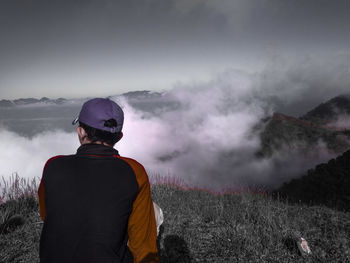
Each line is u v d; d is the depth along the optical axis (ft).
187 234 12.24
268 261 9.98
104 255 3.22
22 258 10.10
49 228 3.39
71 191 3.38
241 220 14.43
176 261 10.02
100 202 3.33
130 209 3.52
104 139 3.79
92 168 3.51
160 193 21.56
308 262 9.91
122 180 3.47
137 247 3.51
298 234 11.75
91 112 3.71
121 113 3.96
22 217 13.84
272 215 14.64
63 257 3.24
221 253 10.50
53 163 3.66
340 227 13.52
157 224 8.02
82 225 3.27
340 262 9.97
